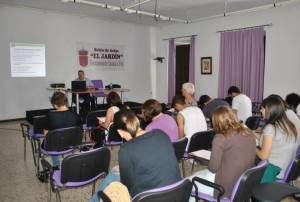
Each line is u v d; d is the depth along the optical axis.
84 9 7.10
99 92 6.78
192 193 1.93
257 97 6.87
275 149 2.10
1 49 6.73
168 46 9.37
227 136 1.83
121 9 5.87
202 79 8.29
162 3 6.32
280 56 6.41
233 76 7.34
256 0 6.04
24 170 3.54
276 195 1.51
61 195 2.83
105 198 1.56
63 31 7.66
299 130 2.35
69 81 7.89
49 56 7.48
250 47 6.92
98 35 8.36
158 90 9.90
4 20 6.70
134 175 1.51
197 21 8.21
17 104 7.09
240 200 1.72
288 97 3.83
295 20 6.08
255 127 3.82
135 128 1.69
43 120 3.52
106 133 3.34
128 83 9.22
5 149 4.48
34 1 6.31
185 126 2.98
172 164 1.58
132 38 9.15
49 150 2.88
